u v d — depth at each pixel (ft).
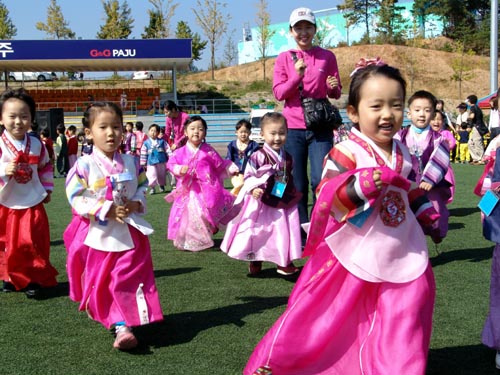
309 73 21.31
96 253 14.05
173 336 14.42
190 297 17.72
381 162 10.84
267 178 19.24
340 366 10.48
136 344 13.47
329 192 10.39
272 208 19.62
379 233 10.47
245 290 18.45
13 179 17.95
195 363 12.73
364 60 13.92
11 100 17.99
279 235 19.45
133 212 14.32
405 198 10.78
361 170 10.23
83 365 12.71
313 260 11.12
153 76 174.50
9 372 12.36
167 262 22.58
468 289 17.97
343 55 167.22
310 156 21.33
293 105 21.40
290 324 10.50
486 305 16.37
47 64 122.01
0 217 17.99
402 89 10.65
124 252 14.03
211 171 24.86
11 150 18.10
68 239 15.14
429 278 10.46
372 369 9.78
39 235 18.17
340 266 10.62
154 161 46.26
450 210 34.04
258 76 178.91
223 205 24.75
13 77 161.58
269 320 15.52
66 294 18.37
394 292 10.23
